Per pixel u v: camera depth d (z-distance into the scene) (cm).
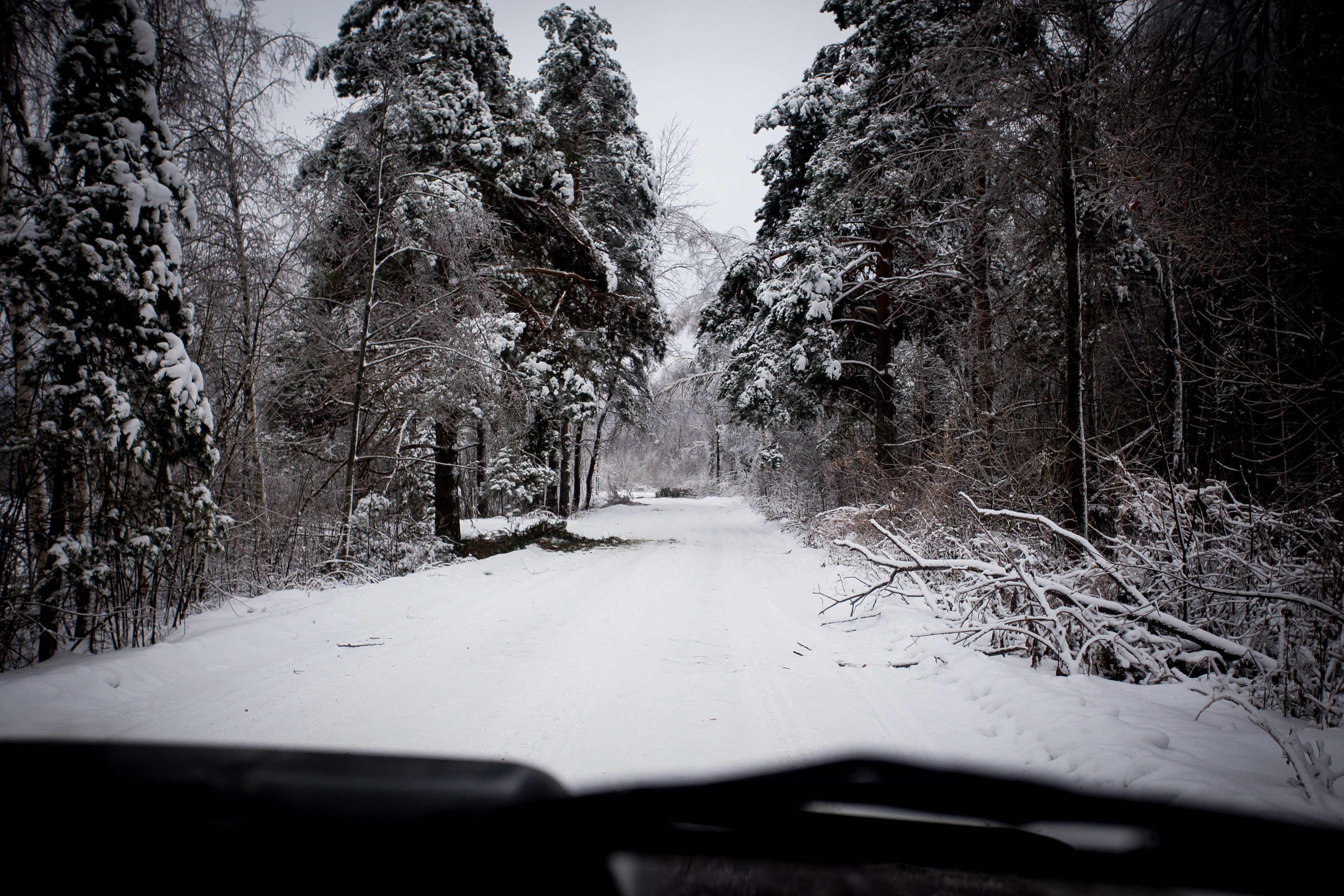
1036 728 418
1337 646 446
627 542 2005
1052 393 1109
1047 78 800
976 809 223
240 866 163
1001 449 1100
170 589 719
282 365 1173
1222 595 525
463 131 1434
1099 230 928
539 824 189
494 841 177
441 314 1230
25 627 607
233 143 986
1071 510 842
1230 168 576
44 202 604
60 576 596
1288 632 487
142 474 698
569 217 1716
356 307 1267
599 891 155
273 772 237
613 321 2056
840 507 1641
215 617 792
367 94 1274
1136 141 630
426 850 170
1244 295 717
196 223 710
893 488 1273
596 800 209
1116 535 824
